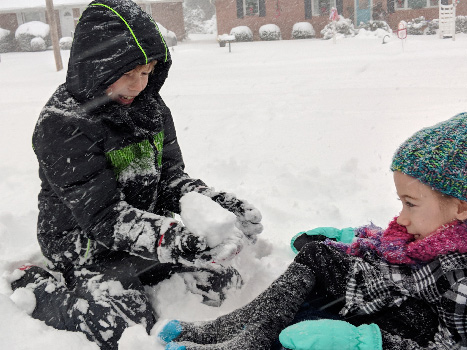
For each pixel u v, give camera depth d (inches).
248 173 183.6
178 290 104.5
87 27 92.9
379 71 404.8
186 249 86.0
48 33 1245.1
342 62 488.7
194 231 85.0
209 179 179.6
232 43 1066.1
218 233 83.9
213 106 305.1
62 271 106.0
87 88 93.5
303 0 1119.6
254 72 458.9
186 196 90.0
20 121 300.0
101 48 91.7
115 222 92.8
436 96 290.0
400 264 80.3
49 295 97.0
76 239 101.4
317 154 201.9
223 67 520.4
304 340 70.0
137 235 90.7
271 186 167.6
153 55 94.4
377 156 193.9
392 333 76.1
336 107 280.5
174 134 115.2
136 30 92.5
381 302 78.0
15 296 95.8
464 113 80.5
